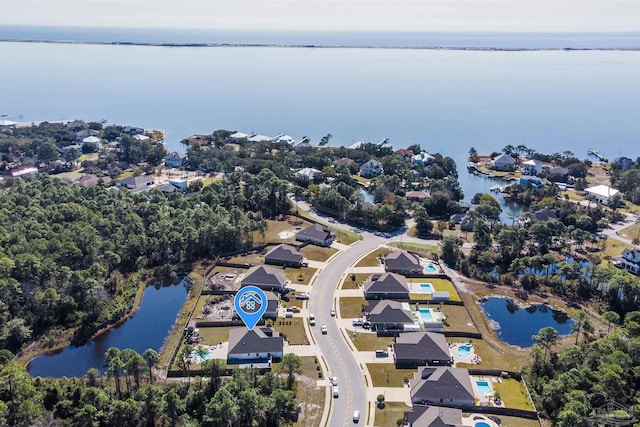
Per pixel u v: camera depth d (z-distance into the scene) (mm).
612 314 139125
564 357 118125
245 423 103375
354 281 165375
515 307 154500
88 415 99500
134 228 186375
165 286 168375
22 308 140875
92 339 138250
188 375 119375
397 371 121688
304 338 134625
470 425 103125
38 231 171750
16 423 99688
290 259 176750
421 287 161750
